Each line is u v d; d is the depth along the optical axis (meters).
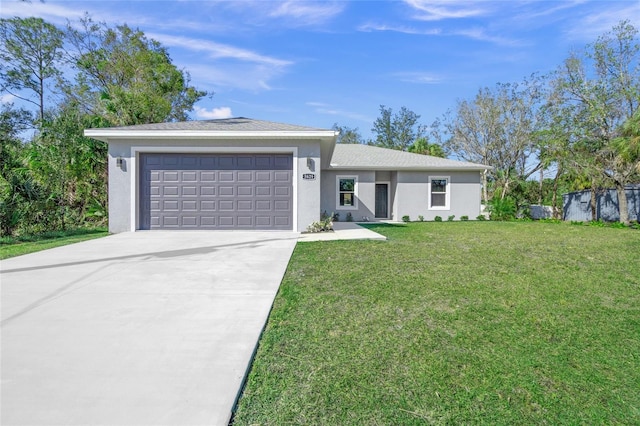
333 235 9.64
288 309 4.11
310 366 2.92
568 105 19.12
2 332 3.36
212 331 3.45
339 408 2.42
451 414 2.41
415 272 5.77
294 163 10.41
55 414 2.20
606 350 3.38
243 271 5.64
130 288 4.71
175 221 10.47
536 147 23.45
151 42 25.97
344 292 4.72
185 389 2.50
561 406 2.55
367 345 3.31
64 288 4.68
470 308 4.29
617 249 8.20
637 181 17.52
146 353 2.99
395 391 2.63
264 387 2.61
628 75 17.31
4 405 2.27
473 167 17.64
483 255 7.24
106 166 15.70
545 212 23.58
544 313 4.21
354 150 20.59
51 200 11.44
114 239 8.71
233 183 10.49
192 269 5.73
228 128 10.56
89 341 3.20
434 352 3.22
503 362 3.10
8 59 23.25
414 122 40.94
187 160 10.46
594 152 18.31
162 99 22.50
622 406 2.58
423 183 17.91
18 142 13.72
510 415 2.44
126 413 2.22
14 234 10.23
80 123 15.02
